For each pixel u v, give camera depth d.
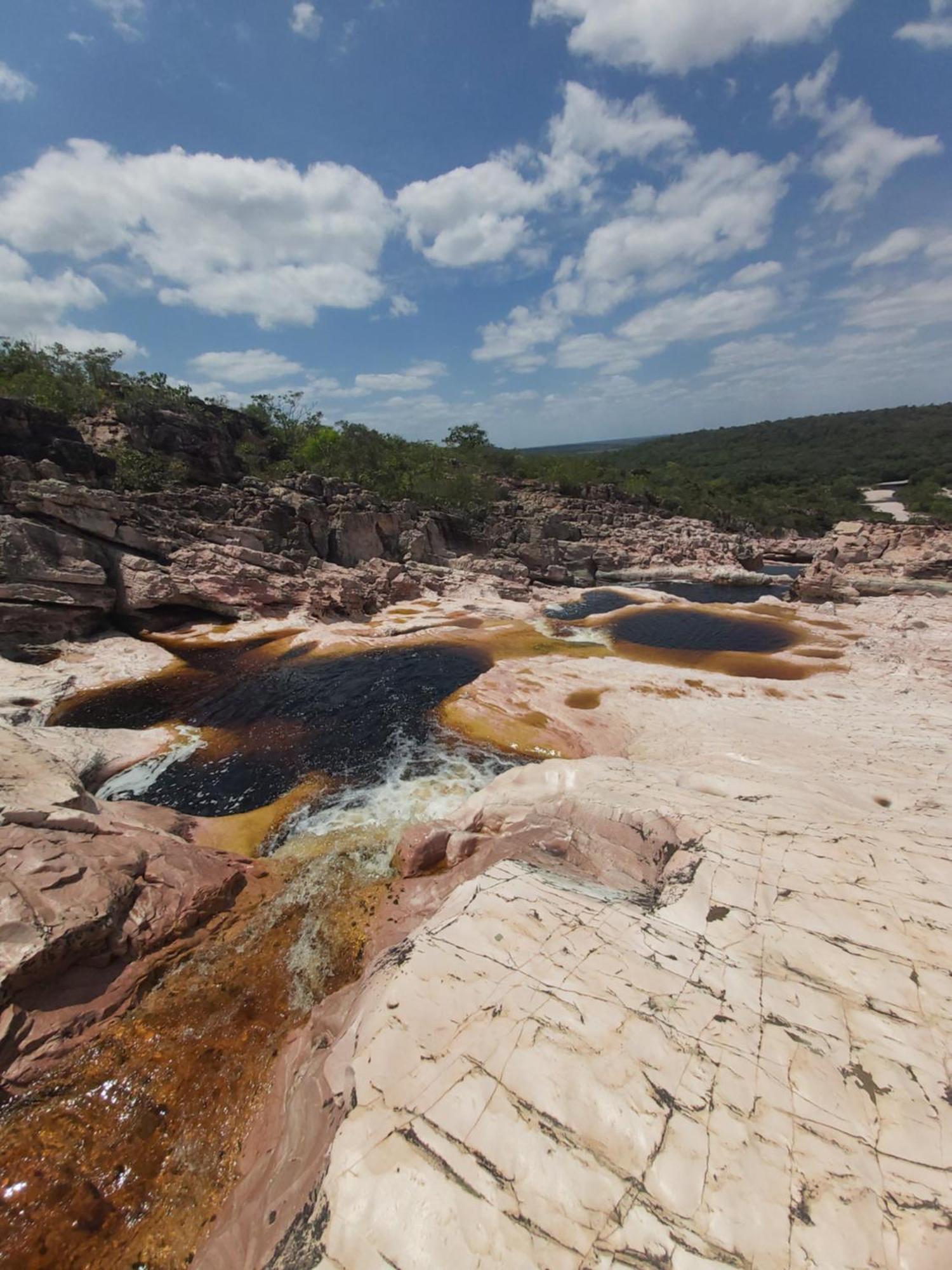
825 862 8.89
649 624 42.19
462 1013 6.74
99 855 11.07
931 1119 5.31
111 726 23.16
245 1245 6.00
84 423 58.72
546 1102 5.60
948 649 30.84
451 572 56.31
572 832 11.85
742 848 9.41
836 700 24.38
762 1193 4.81
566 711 23.98
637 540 83.19
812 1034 6.22
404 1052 6.36
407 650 33.72
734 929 7.79
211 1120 7.93
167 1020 9.46
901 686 26.30
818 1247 4.45
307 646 33.97
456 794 17.95
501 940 7.88
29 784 12.53
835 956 7.17
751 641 36.94
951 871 8.47
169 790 18.44
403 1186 5.02
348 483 68.38
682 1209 4.72
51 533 33.50
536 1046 6.18
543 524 77.25
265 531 46.69
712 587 67.94
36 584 31.55
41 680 26.12
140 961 10.22
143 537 38.69
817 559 63.38
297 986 10.26
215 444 62.03
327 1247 4.76
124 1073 8.57
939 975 6.78
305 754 21.00
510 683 26.95
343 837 15.29
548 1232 4.62
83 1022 9.08
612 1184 4.91
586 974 7.15
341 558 54.53
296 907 12.30
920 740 18.81
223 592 39.12
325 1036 8.70
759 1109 5.48
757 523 112.12
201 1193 7.02
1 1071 8.20
